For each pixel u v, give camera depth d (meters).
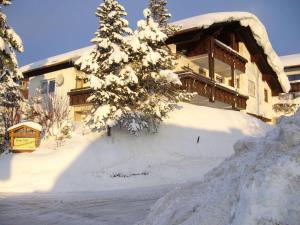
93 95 17.12
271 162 3.91
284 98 37.53
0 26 19.06
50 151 16.97
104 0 17.88
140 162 16.34
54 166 15.38
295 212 3.40
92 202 9.96
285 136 4.15
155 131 17.89
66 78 27.06
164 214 5.32
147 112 16.98
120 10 17.91
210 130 19.53
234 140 19.33
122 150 16.91
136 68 17.61
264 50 30.25
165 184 13.40
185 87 21.33
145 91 17.39
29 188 13.45
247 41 30.16
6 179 14.51
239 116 22.52
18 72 20.19
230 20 24.66
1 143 19.30
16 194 12.34
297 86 38.12
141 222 6.18
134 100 17.19
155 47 18.20
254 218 3.49
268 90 34.34
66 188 13.55
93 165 15.72
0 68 19.81
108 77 16.33
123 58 16.66
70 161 15.69
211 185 5.11
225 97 25.20
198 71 27.17
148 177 14.59
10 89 21.44
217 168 5.70
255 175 3.80
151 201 9.52
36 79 29.02
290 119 4.79
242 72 29.08
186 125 19.36
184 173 14.88
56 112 21.45
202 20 22.83
